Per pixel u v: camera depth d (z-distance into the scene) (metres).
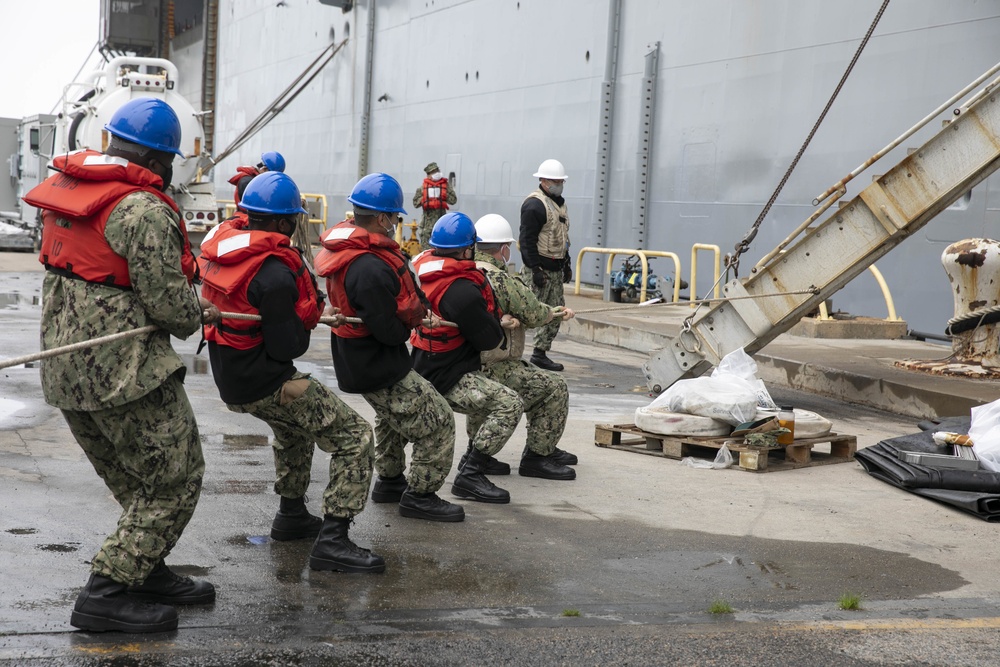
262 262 4.12
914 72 12.14
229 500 5.42
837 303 13.82
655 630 3.83
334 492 4.38
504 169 20.00
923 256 12.30
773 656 3.62
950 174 8.52
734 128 14.84
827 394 10.05
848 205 8.75
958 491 6.01
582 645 3.65
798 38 13.70
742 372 7.53
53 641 3.45
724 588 4.38
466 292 5.49
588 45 17.69
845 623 3.99
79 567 4.21
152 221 3.34
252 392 4.21
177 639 3.54
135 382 3.40
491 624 3.82
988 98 8.40
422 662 3.44
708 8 15.24
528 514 5.47
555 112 18.56
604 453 7.11
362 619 3.81
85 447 3.72
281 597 4.02
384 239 4.76
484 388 5.66
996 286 9.75
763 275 9.06
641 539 5.07
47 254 3.46
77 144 20.16
